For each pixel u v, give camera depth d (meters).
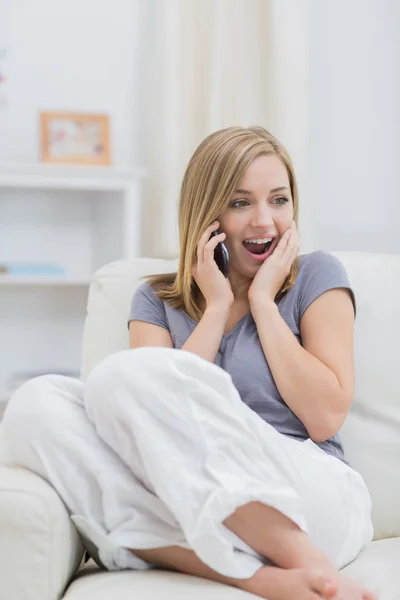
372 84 3.82
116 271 2.22
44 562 1.40
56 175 3.31
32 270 3.40
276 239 1.93
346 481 1.64
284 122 3.57
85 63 3.66
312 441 1.74
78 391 1.58
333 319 1.84
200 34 3.60
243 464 1.45
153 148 3.64
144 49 3.68
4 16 3.62
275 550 1.41
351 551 1.61
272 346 1.78
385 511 1.90
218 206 1.90
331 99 3.79
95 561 1.58
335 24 3.79
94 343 2.13
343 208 3.81
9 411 1.53
